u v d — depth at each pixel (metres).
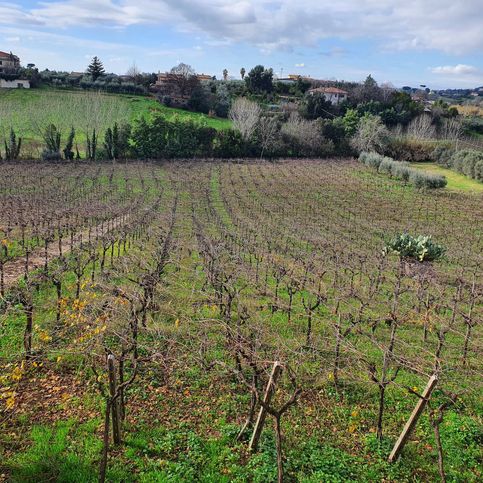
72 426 7.27
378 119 62.66
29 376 8.56
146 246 18.80
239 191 35.81
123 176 38.91
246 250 19.23
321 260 17.52
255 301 13.28
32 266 14.98
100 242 18.08
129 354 8.97
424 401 6.59
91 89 81.62
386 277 16.31
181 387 8.59
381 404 7.35
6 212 21.83
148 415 7.75
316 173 47.41
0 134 50.84
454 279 17.00
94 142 47.78
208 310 12.02
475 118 86.75
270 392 6.59
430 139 67.31
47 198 26.66
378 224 27.16
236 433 7.35
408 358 9.73
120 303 9.80
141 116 52.44
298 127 61.38
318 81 113.88
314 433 7.59
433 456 7.19
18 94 69.62
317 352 9.97
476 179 49.28
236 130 56.78
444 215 31.17
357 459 6.98
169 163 48.50
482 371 10.12
